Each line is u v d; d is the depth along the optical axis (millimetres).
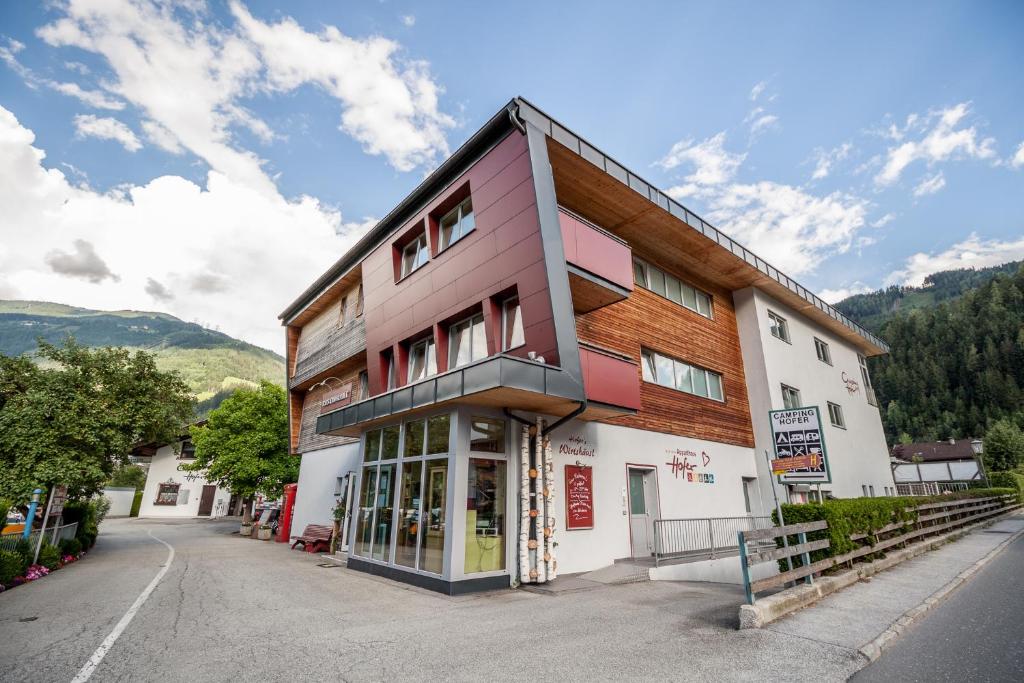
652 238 15359
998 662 4766
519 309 10602
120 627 6336
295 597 8500
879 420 26125
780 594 6711
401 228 14242
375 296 15117
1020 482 38625
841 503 9273
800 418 10531
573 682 4430
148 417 15523
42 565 11078
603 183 12688
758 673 4531
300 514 20359
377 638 5922
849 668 4613
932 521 14148
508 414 10242
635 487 13273
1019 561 10969
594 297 11891
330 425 13922
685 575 11109
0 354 13891
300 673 4699
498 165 10945
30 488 12398
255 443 25125
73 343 15164
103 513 22594
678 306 16297
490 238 10875
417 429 10836
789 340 20141
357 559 12023
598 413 11367
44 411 13148
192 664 4938
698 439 15359
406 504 10633
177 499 38312
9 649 5363
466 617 7027
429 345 13297
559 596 8656
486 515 9594
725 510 15453
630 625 6430
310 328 22484
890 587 8016
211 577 10594
